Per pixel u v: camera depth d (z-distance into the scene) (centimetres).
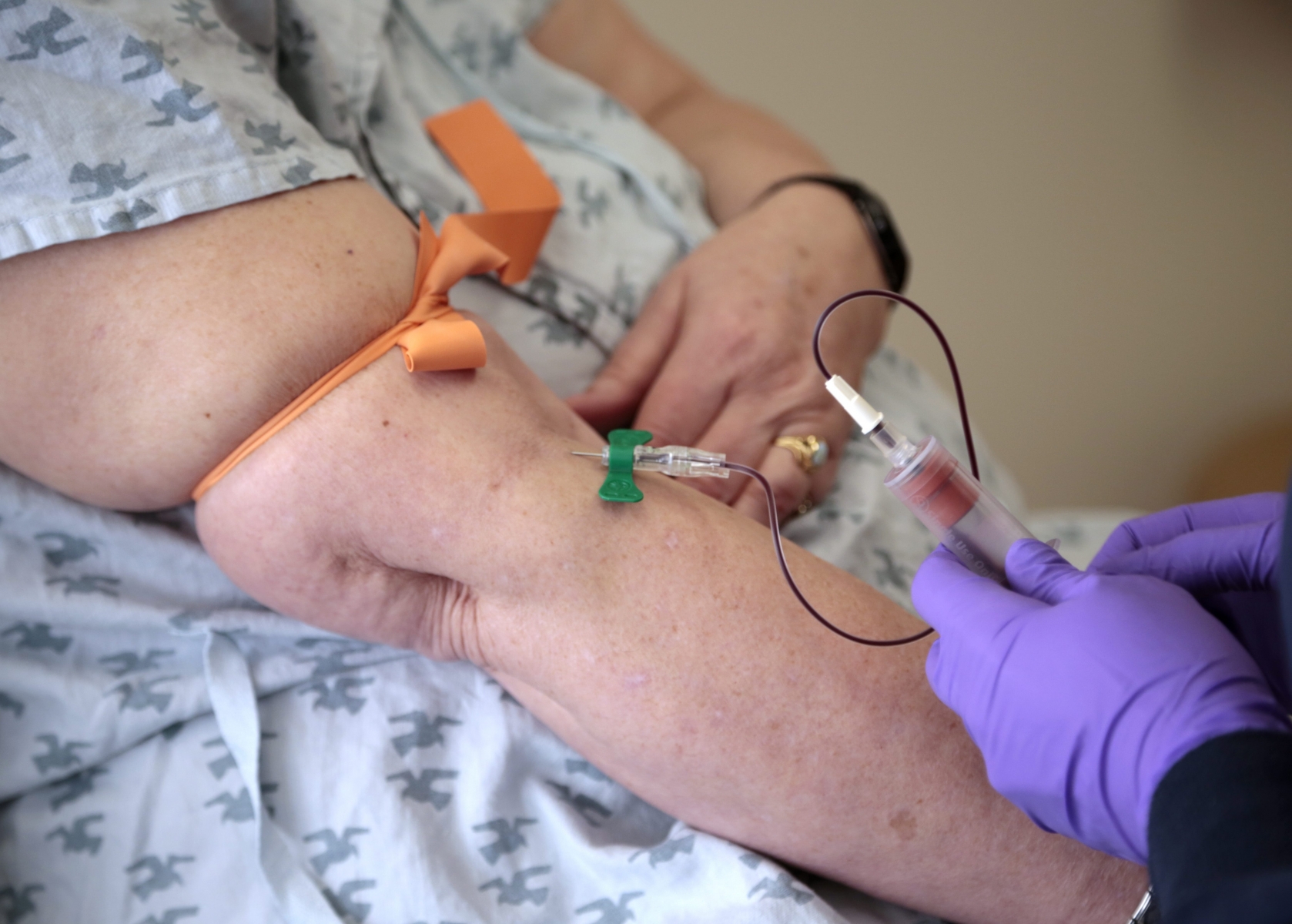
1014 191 210
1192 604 56
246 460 66
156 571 82
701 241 108
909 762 64
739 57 206
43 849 78
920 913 72
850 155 211
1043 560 61
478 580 67
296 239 66
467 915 72
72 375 64
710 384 93
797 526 95
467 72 110
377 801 77
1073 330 213
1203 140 208
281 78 87
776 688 65
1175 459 215
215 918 75
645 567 66
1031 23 203
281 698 82
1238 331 212
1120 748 51
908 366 128
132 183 63
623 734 67
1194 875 41
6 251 60
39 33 62
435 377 67
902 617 70
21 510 78
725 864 69
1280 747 45
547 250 96
